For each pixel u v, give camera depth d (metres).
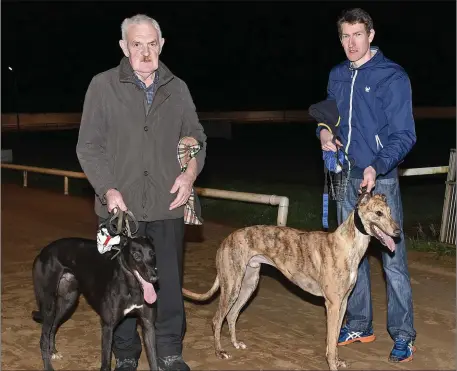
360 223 4.60
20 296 6.74
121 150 4.41
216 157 20.12
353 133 5.01
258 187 13.55
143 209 4.45
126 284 4.19
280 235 5.08
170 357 4.58
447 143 23.53
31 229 10.07
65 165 18.17
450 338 5.53
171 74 4.47
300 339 5.53
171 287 4.57
